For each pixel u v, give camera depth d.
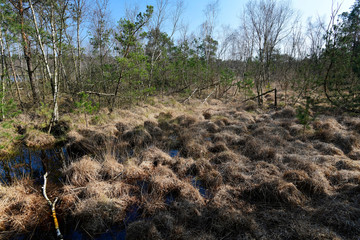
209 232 3.01
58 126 7.68
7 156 5.99
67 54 9.80
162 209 3.56
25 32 7.94
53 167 5.38
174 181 4.16
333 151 4.99
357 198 3.33
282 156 4.97
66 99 11.36
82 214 3.43
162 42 12.78
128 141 6.54
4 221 3.33
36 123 7.86
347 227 2.82
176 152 5.91
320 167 4.26
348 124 6.84
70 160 5.67
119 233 3.20
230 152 5.25
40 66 11.69
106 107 10.16
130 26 8.34
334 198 3.44
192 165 4.80
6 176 4.89
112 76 9.34
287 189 3.54
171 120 8.30
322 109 8.77
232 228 3.01
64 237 3.16
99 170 4.66
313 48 13.93
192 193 3.78
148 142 6.53
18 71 13.35
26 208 3.58
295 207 3.34
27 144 6.62
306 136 6.14
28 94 11.95
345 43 8.45
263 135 6.26
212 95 14.45
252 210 3.37
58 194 4.04
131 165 4.72
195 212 3.36
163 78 14.43
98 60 11.12
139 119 8.48
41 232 3.26
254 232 2.88
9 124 6.00
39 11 8.18
